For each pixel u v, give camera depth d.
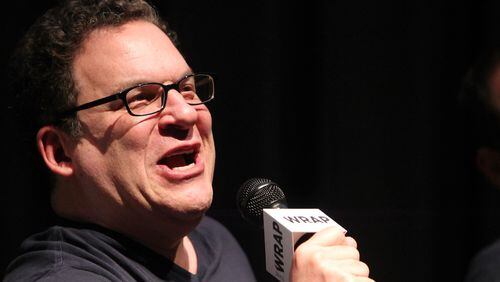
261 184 4.77
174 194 4.37
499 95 6.27
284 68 8.17
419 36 8.52
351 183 8.36
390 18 8.48
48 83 4.50
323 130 8.28
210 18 7.91
